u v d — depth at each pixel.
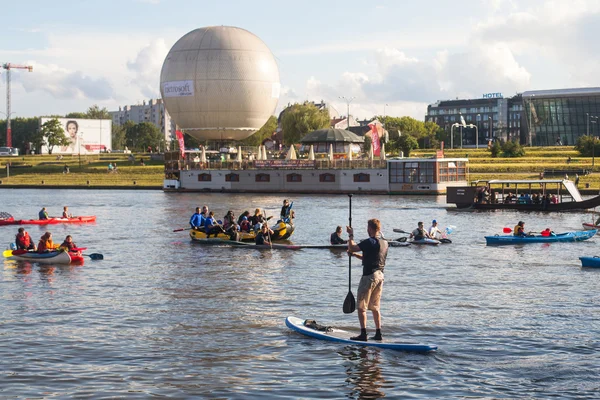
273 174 117.62
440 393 15.62
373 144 112.00
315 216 66.81
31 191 125.19
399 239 43.16
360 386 16.05
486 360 17.97
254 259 37.09
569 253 38.69
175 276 31.45
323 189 113.19
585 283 29.00
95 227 57.41
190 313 23.47
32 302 25.47
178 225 58.81
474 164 130.50
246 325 21.66
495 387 16.00
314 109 180.88
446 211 72.69
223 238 44.97
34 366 17.48
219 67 140.38
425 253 38.94
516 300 25.44
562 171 117.25
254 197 103.00
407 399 15.26
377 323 19.61
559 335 20.33
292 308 24.25
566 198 89.69
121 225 59.03
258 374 16.88
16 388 15.85
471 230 53.09
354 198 97.44
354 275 31.72
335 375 16.80
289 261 36.31
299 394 15.53
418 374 16.88
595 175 114.31
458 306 24.41
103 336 20.41
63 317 22.91
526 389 15.88
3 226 58.75
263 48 146.50
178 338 20.16
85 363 17.77
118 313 23.52
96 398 15.23
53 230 54.94
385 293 26.94
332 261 36.28
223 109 142.75
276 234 46.12
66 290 27.94
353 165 110.69
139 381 16.38
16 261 36.12
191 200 96.19
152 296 26.59
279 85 149.25
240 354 18.52
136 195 111.50
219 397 15.33
